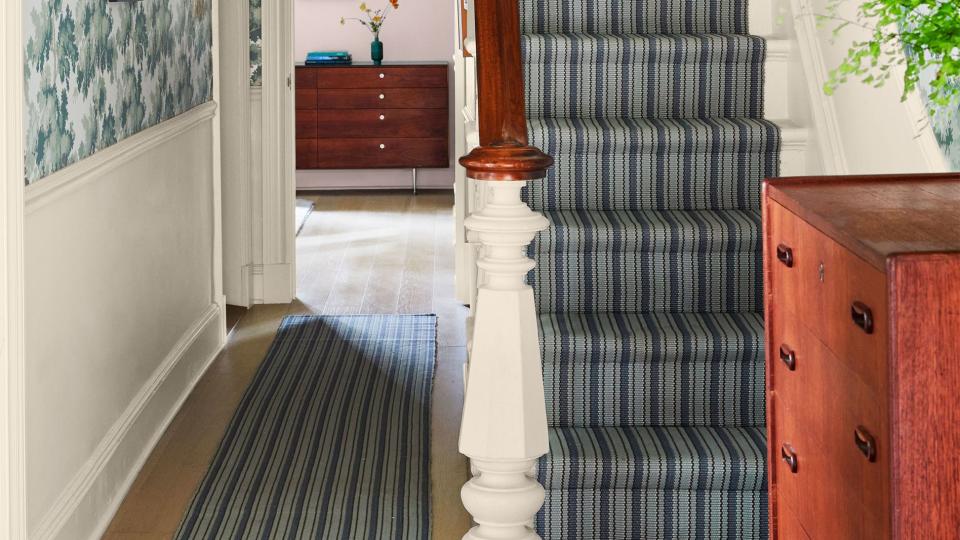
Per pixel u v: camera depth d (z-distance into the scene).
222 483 3.24
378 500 3.12
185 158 4.09
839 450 1.45
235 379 4.25
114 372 3.17
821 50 3.02
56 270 2.65
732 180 3.19
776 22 3.42
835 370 1.45
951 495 1.22
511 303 1.93
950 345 1.21
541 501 2.01
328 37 8.98
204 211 4.45
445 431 3.70
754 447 2.66
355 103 8.66
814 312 1.54
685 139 3.12
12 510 2.28
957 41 1.55
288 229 5.47
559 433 2.78
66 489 2.73
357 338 4.84
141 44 3.46
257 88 5.33
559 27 3.50
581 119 3.32
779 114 3.36
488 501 1.97
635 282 3.01
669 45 3.28
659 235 2.95
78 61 2.80
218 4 4.81
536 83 3.32
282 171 5.42
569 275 3.01
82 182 2.81
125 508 3.08
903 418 1.22
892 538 1.24
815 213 1.50
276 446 3.54
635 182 3.19
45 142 2.55
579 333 2.80
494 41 1.97
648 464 2.59
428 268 6.25
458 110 5.35
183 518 3.00
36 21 2.48
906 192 1.62
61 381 2.70
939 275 1.20
